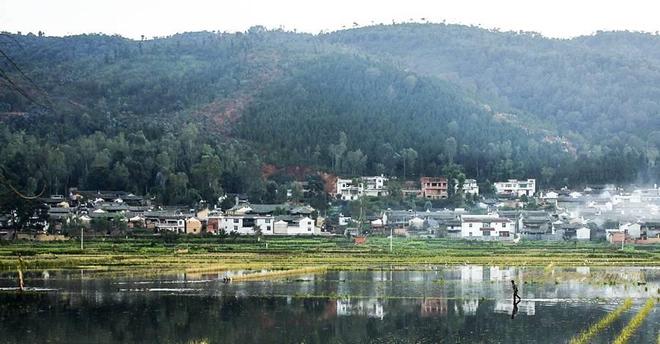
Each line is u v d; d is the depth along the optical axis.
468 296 123.25
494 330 96.56
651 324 100.19
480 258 187.75
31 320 101.12
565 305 115.31
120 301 115.81
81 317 103.19
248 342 89.56
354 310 109.81
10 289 127.06
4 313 105.69
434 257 188.75
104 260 168.88
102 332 94.19
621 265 176.75
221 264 165.00
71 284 133.38
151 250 194.00
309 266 164.88
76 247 197.00
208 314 105.94
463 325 99.62
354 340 90.69
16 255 174.50
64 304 112.81
